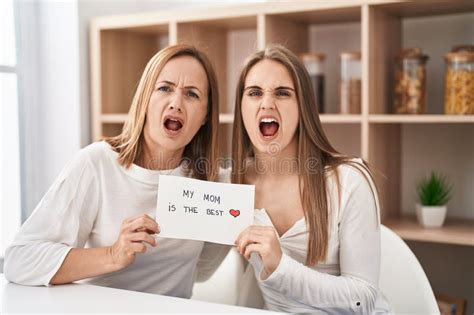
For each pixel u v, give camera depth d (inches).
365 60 78.0
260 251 45.1
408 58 81.4
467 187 87.7
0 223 93.4
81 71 96.0
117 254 45.8
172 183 46.6
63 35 95.9
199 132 55.4
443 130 89.0
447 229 78.9
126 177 52.8
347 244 50.4
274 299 53.6
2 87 92.6
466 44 86.4
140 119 52.0
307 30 96.3
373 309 49.9
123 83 102.0
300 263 50.3
